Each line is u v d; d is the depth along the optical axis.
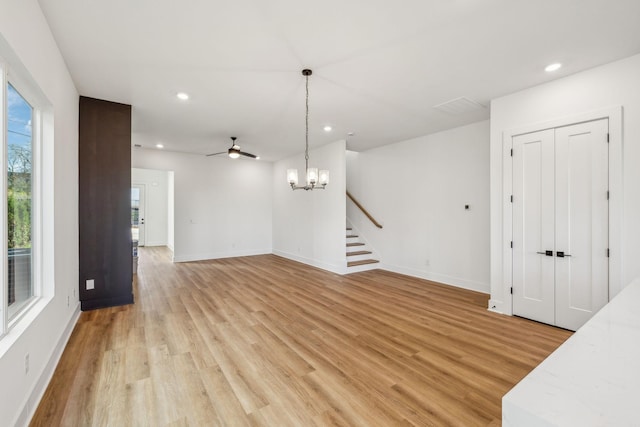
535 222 3.23
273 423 1.70
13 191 1.91
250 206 7.88
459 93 3.40
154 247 9.46
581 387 0.77
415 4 1.96
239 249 7.72
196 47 2.47
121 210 3.70
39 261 2.25
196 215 7.09
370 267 6.09
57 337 2.40
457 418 1.74
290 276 5.50
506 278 3.47
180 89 3.28
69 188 2.91
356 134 5.20
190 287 4.69
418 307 3.77
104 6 1.97
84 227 3.48
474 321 3.29
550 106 3.10
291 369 2.28
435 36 2.32
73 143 3.12
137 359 2.40
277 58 2.64
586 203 2.88
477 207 4.54
